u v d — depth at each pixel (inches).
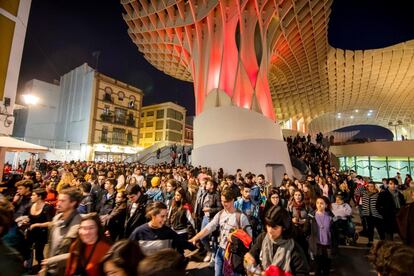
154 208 113.7
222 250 138.3
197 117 670.5
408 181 445.4
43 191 162.6
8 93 356.5
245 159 569.0
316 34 1092.5
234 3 759.7
